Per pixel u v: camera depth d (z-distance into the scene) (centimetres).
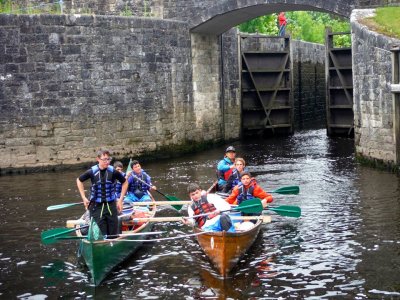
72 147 2091
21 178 1927
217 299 896
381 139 1842
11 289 966
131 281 985
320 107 3803
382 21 1941
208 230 1069
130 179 1399
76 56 2080
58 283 987
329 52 2855
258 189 1220
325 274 985
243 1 2291
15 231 1301
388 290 910
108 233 1087
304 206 1451
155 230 1288
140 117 2247
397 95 1717
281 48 3084
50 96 2048
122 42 2178
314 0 2195
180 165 2139
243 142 2838
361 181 1708
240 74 2888
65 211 1469
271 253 1098
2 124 1991
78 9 2419
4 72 1980
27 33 2000
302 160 2198
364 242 1144
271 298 894
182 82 2423
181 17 2420
